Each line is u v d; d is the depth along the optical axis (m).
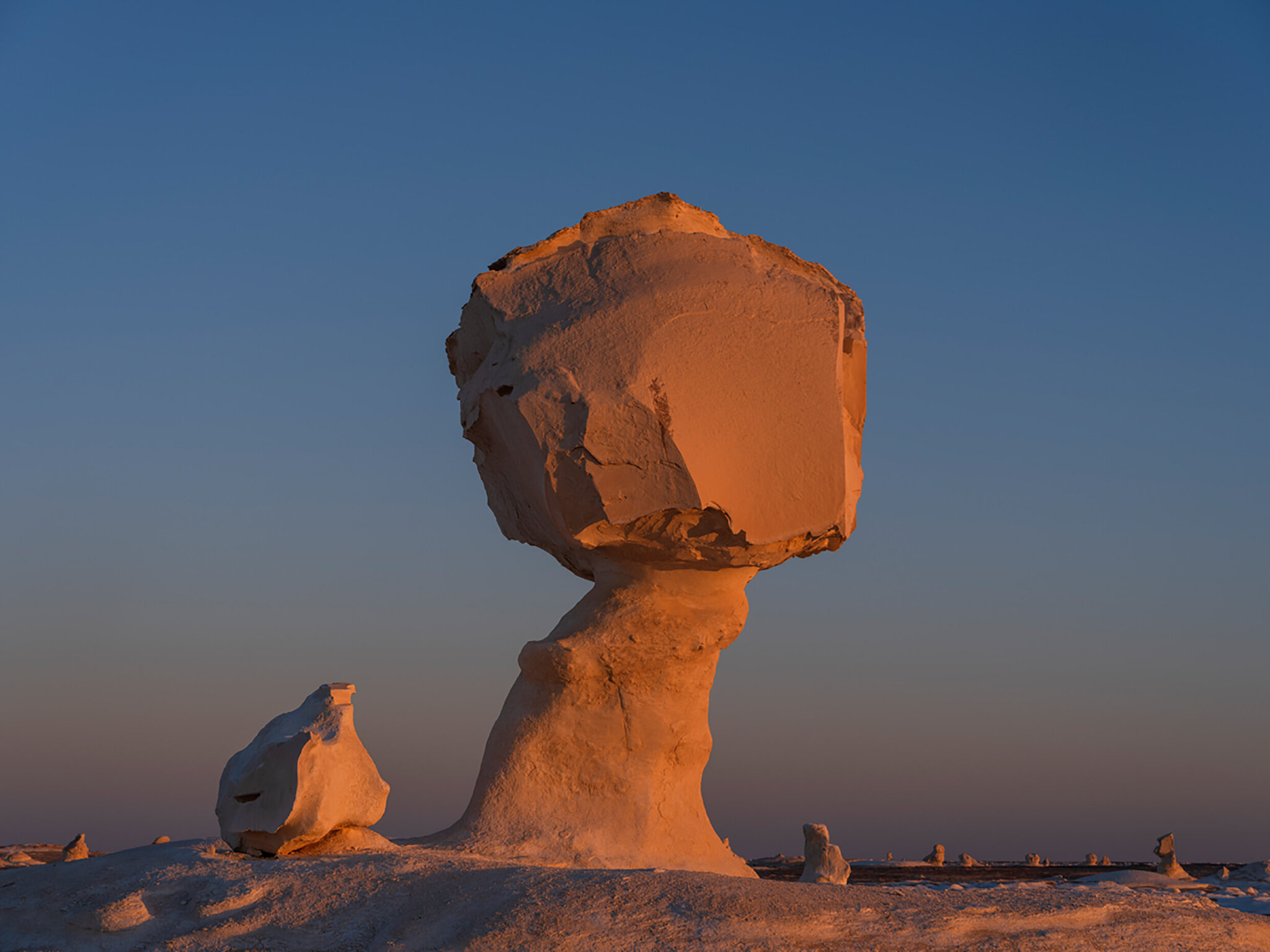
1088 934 7.09
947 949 6.76
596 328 9.58
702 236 10.18
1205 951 7.09
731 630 10.23
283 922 7.00
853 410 10.73
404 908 7.14
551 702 9.98
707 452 9.23
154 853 8.34
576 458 9.21
